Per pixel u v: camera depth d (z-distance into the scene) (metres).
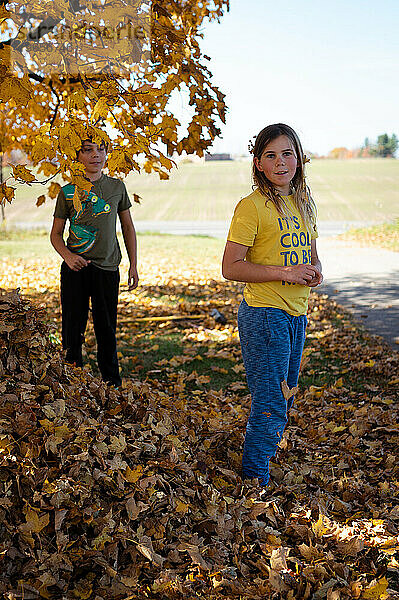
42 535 2.18
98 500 2.37
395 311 8.12
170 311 7.57
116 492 2.45
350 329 6.93
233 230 2.79
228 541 2.46
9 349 2.88
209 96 2.76
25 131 3.38
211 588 2.18
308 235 2.92
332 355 5.82
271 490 3.02
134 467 2.67
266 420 2.89
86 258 3.88
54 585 2.06
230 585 2.19
